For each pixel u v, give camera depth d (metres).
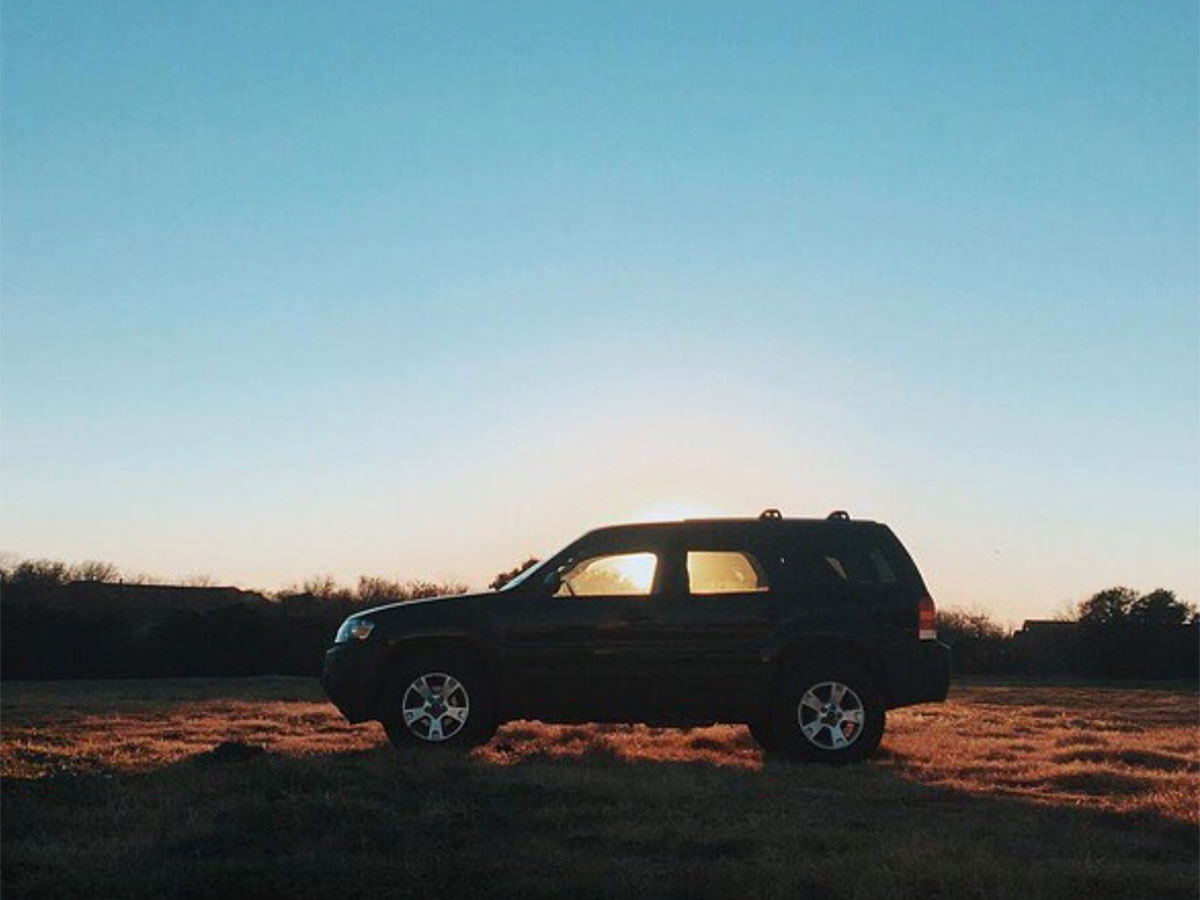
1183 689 37.84
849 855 7.54
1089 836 8.30
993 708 22.16
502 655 12.14
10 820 8.38
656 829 8.24
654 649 12.07
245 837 7.91
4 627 34.94
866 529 12.55
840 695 11.96
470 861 7.37
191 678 35.88
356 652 12.30
